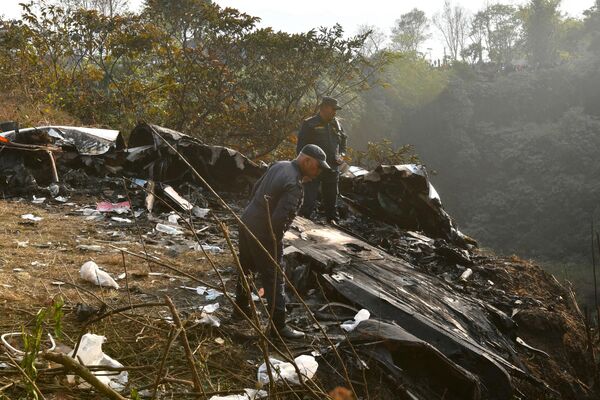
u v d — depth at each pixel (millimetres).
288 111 18781
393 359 4812
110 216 7957
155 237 7305
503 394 5145
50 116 15438
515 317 7477
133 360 4121
